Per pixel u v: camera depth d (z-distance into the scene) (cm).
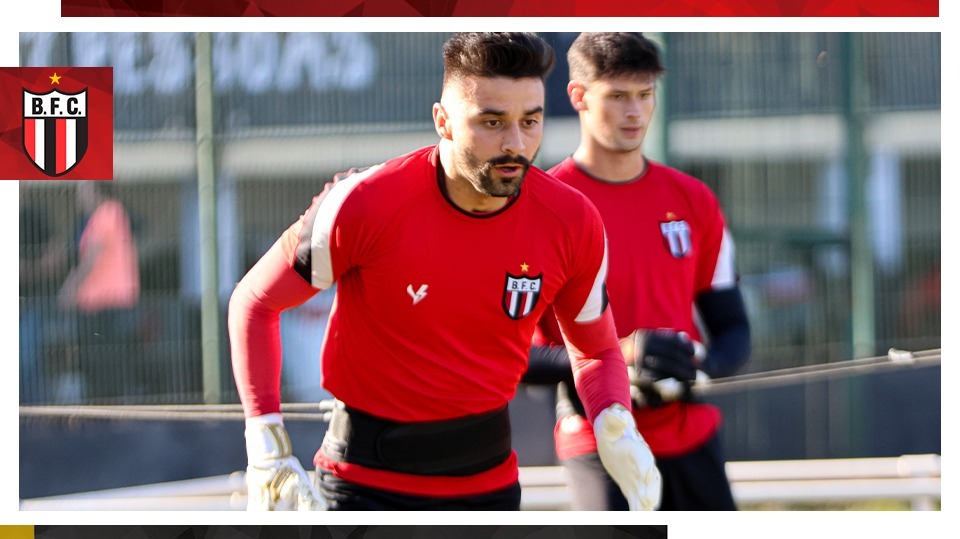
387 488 1012
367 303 986
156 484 1898
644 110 1220
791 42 1992
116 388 1964
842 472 1880
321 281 987
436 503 1023
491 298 986
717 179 1995
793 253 2000
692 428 1253
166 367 1969
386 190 959
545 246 989
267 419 1012
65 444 1905
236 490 1831
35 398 1953
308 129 1967
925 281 1994
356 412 1013
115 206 1967
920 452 1939
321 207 973
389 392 998
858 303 1994
